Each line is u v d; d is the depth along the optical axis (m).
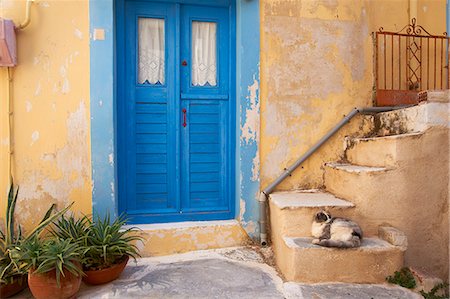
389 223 2.88
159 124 3.45
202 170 3.55
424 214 2.91
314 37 3.51
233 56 3.52
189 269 2.86
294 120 3.47
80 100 3.04
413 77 3.83
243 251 3.22
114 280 2.65
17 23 2.91
